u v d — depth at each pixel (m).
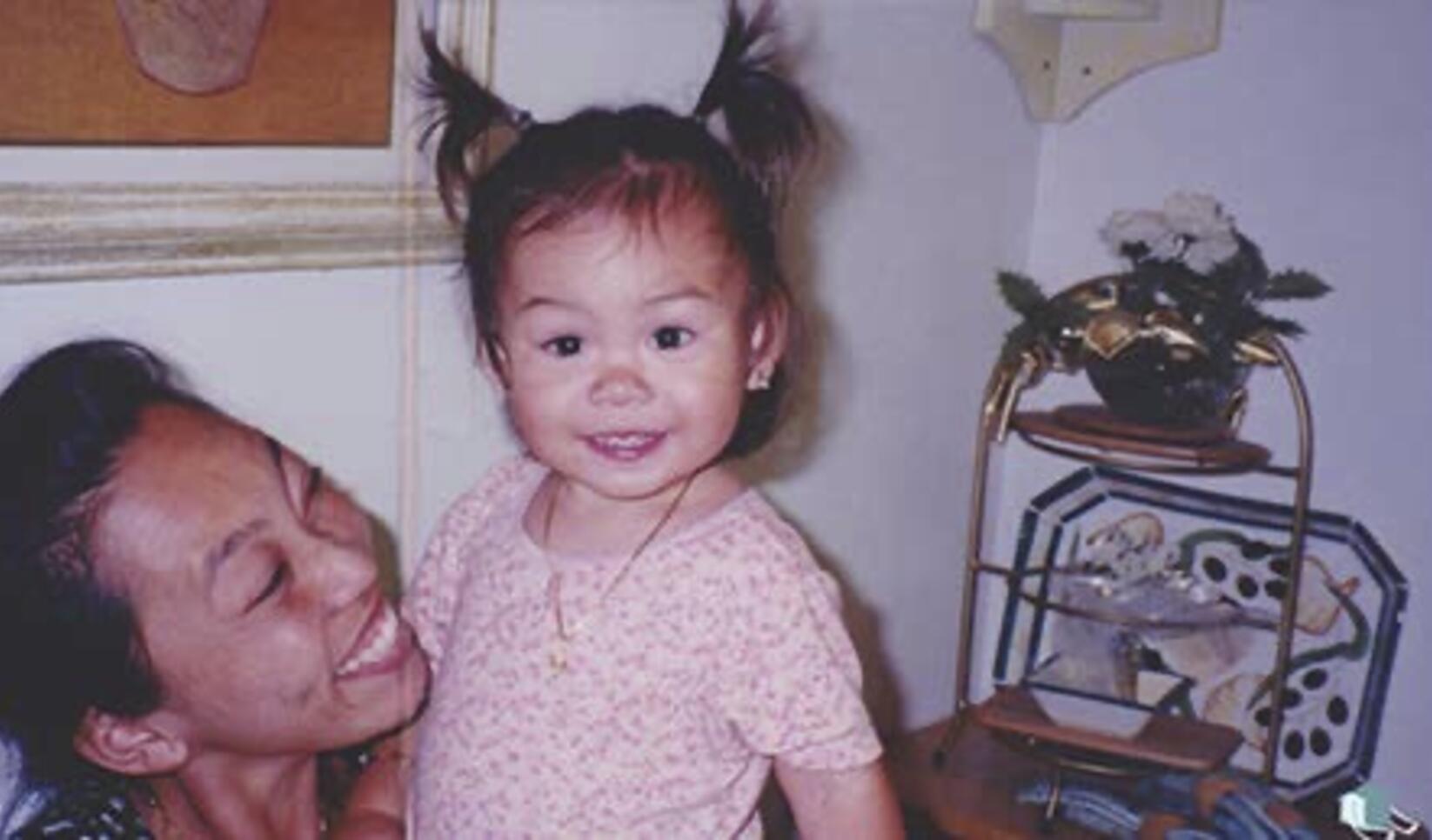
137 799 0.94
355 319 1.17
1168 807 1.59
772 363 1.07
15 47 0.94
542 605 1.05
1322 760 1.82
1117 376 1.67
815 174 1.60
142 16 1.00
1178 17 1.81
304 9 1.09
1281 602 1.82
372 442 1.20
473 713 1.05
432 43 1.13
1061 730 1.59
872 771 1.04
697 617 1.02
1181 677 1.81
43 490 0.89
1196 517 1.89
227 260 1.07
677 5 1.40
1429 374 1.72
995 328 1.93
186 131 1.04
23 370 0.95
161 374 1.01
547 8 1.29
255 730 0.97
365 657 1.02
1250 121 1.80
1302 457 1.69
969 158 1.82
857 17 1.62
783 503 1.67
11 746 0.93
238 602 0.94
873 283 1.72
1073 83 1.89
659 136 1.00
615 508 1.05
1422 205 1.70
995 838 1.57
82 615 0.89
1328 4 1.74
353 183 1.14
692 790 1.04
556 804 1.02
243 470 0.96
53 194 0.97
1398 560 1.77
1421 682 1.76
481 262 1.03
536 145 1.01
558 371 0.99
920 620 1.92
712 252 0.99
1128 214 1.67
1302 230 1.78
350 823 1.07
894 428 1.80
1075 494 1.97
